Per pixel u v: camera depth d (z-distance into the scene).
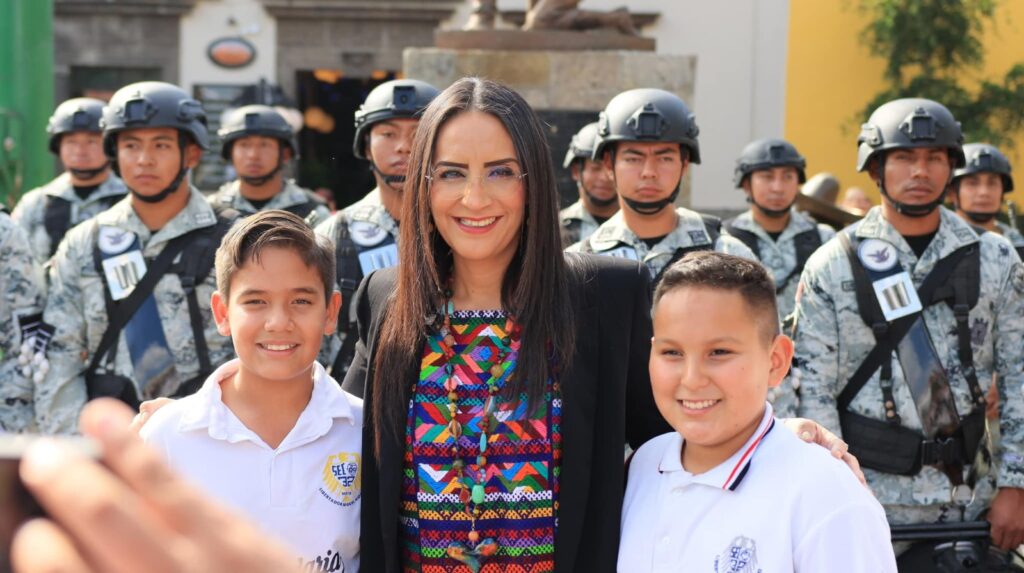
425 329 2.32
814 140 13.27
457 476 2.24
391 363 2.31
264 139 6.97
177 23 15.03
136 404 4.31
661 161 4.67
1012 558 3.99
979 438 3.98
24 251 4.34
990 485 4.14
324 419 2.46
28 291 4.32
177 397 4.32
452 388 2.27
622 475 2.30
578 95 7.96
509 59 7.91
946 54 12.27
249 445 2.42
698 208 14.41
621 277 2.39
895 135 4.07
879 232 4.09
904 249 4.06
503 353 2.30
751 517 2.14
